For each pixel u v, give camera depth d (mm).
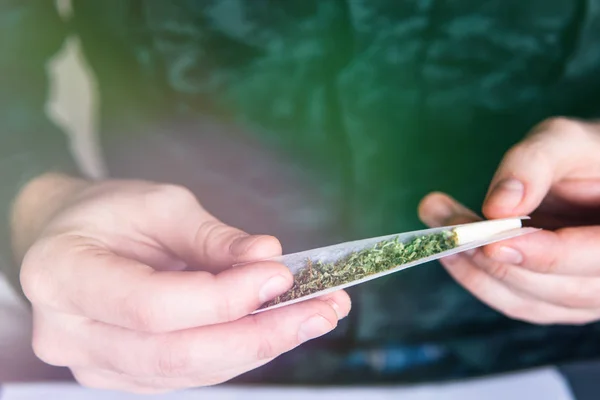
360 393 448
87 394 440
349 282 328
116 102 458
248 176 465
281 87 443
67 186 391
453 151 450
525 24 422
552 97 441
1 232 383
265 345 315
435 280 466
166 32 435
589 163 358
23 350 453
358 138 445
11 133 417
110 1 433
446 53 429
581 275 345
